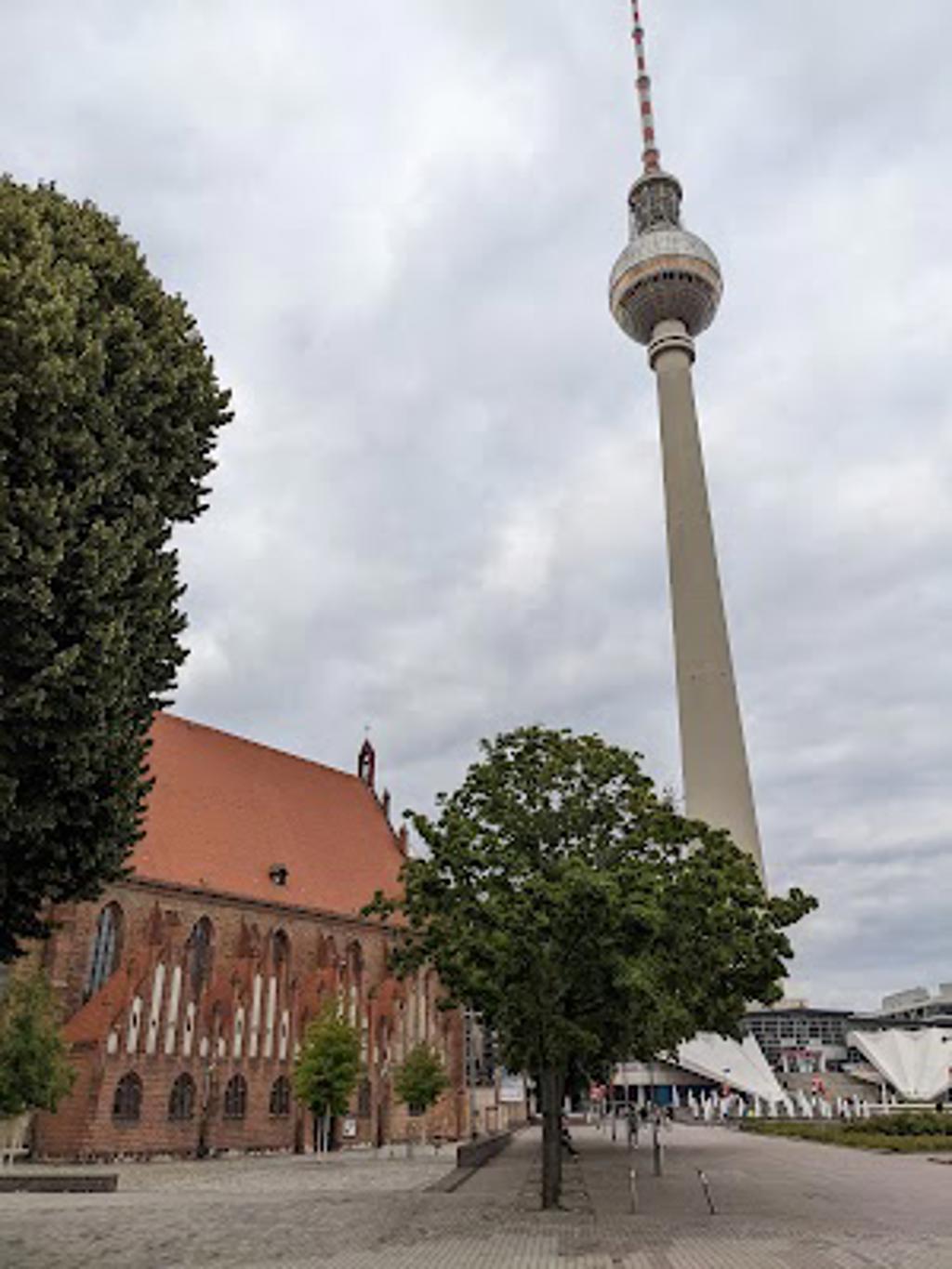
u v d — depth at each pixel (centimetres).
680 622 11369
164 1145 4762
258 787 6856
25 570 1379
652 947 2253
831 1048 12456
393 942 6744
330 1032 5256
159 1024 4906
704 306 13188
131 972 4881
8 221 1557
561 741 2631
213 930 5669
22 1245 1842
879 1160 3947
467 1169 3666
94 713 1448
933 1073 10425
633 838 2439
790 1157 4128
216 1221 2227
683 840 2505
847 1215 2200
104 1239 1920
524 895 2203
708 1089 10650
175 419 1850
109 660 1457
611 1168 3659
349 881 6838
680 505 11950
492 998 2359
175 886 5503
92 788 1582
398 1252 1736
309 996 5844
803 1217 2170
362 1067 5450
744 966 2441
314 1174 3812
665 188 14275
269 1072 5453
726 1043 10812
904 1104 8675
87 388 1548
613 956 2136
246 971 5509
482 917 2297
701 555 11562
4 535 1351
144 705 1766
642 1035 2617
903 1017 13700
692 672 11075
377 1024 6197
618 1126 7794
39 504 1405
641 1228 2019
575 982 2298
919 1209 2312
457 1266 1580
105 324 1650
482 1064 8538
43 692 1372
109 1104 4547
